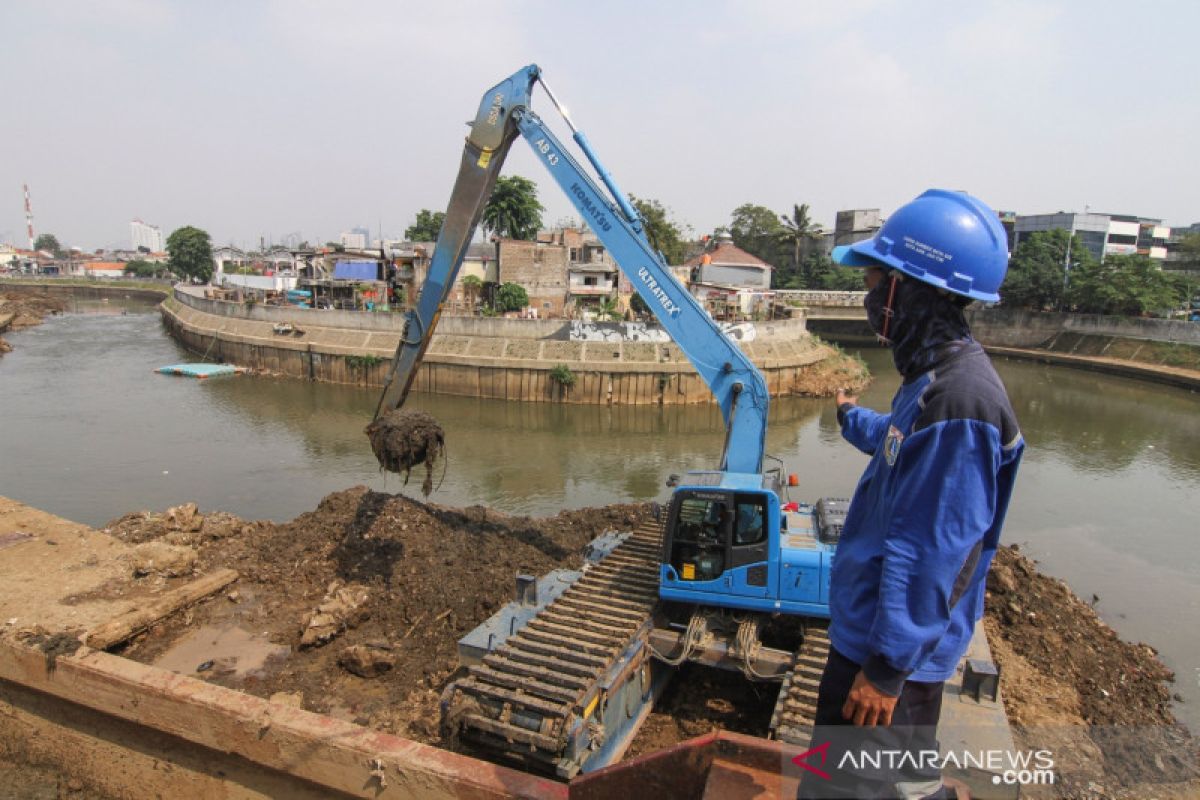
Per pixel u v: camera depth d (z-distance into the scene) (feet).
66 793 26.27
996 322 168.96
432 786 17.33
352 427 89.97
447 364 112.27
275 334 128.67
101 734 25.20
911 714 6.43
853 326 191.52
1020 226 203.00
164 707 22.76
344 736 19.34
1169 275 154.20
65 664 24.98
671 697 29.94
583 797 11.09
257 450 78.33
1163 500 64.64
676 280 31.19
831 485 69.46
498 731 22.34
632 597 30.01
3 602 32.27
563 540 43.21
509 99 32.99
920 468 5.84
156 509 59.36
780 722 22.59
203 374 120.06
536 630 27.53
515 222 173.58
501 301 134.82
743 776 9.38
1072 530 56.49
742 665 26.45
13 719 27.17
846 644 6.77
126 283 294.66
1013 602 35.45
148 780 24.41
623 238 31.76
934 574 5.72
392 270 157.48
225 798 22.66
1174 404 111.96
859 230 208.74
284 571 39.11
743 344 115.44
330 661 31.91
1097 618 39.14
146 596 34.47
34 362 130.52
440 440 34.40
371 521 41.78
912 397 6.49
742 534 26.84
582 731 22.25
